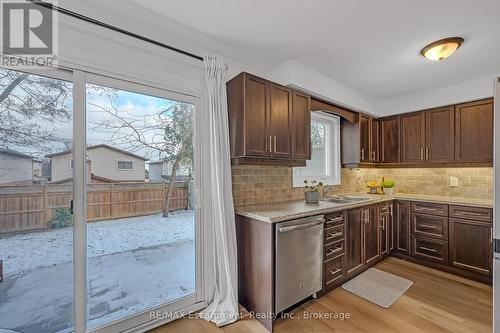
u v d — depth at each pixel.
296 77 2.46
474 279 2.62
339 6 1.61
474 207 2.64
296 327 1.85
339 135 3.57
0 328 1.41
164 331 1.81
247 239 2.11
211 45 2.12
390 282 2.55
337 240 2.42
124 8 1.63
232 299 1.99
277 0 1.56
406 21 1.77
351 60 2.39
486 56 2.27
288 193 2.88
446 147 3.09
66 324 1.59
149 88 1.90
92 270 1.68
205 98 2.17
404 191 3.78
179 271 2.04
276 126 2.27
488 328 1.81
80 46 1.58
